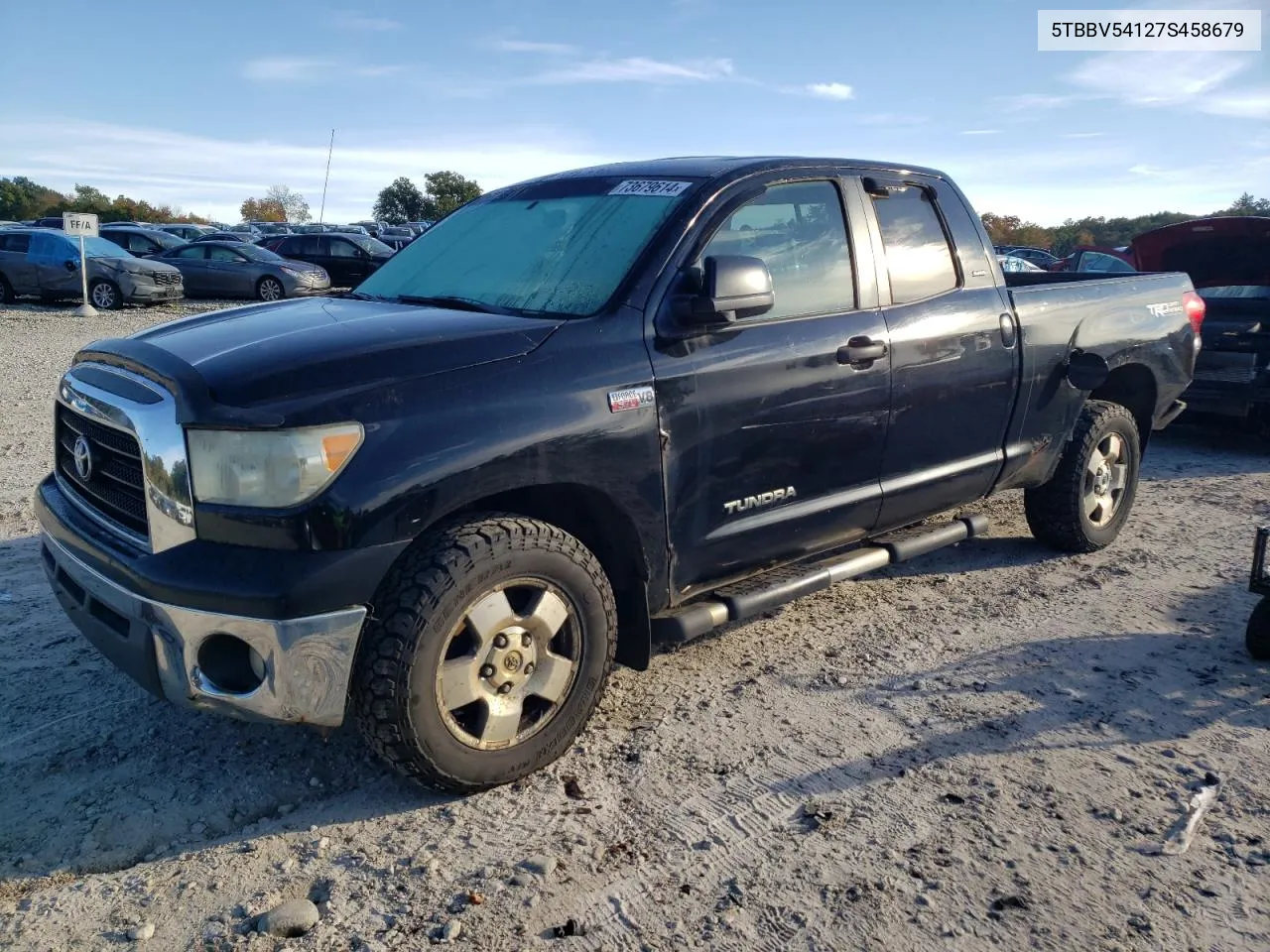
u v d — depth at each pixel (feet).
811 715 12.02
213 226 155.02
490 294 12.23
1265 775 10.68
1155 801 10.18
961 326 14.43
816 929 8.35
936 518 19.19
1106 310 17.01
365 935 8.27
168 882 8.93
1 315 59.93
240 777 10.62
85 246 67.21
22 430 26.71
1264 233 25.49
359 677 9.41
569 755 11.11
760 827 9.77
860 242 13.53
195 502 9.16
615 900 8.71
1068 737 11.47
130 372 10.18
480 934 8.29
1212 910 8.57
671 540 11.43
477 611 9.82
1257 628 13.24
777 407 12.09
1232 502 21.84
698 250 11.73
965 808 10.06
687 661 13.56
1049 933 8.30
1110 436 17.65
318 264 84.23
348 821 9.88
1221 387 26.30
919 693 12.59
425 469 9.30
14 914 8.48
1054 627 14.69
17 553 17.02
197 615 8.98
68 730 11.45
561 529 10.82
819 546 13.33
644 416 10.82
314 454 8.91
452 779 9.96
